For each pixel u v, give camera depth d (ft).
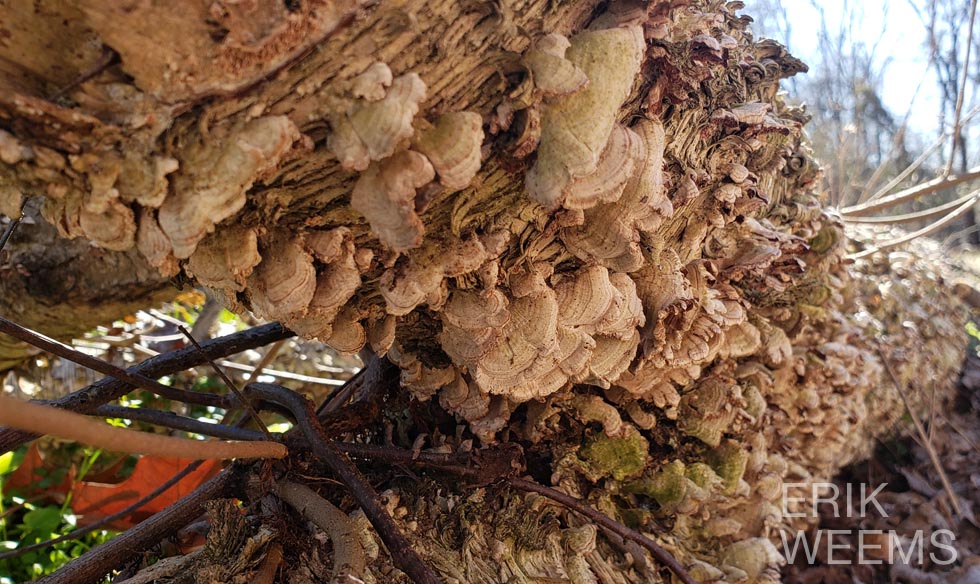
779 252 1.49
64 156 0.72
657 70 1.06
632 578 1.47
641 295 1.26
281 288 0.88
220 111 0.76
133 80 0.74
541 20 0.90
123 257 2.62
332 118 0.80
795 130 1.58
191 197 0.74
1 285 2.65
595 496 1.59
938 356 2.95
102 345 3.38
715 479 1.64
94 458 3.02
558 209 1.03
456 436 1.48
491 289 1.05
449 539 1.31
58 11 0.68
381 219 0.83
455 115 0.86
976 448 2.84
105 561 1.23
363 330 1.09
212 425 1.46
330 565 1.18
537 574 1.30
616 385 1.48
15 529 2.77
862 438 2.69
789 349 1.90
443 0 0.83
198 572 1.11
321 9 0.76
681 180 1.25
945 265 3.62
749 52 1.56
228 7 0.69
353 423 1.49
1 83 0.69
